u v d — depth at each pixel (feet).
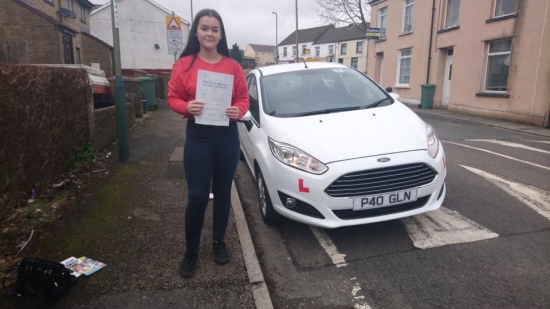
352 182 11.24
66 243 11.72
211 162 9.93
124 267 10.56
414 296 9.53
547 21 36.86
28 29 55.77
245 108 9.99
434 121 42.63
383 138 12.12
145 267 10.60
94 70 27.66
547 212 14.23
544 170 20.15
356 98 15.69
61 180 16.42
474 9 46.78
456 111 50.72
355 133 12.41
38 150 14.05
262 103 15.40
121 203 14.85
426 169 11.78
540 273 10.28
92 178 17.54
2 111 11.48
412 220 13.65
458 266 10.75
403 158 11.44
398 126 12.92
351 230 13.12
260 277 10.13
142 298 9.31
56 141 15.64
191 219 10.02
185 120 34.63
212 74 9.18
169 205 14.82
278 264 11.23
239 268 10.66
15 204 13.14
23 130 12.78
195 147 9.73
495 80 44.93
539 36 37.81
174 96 9.51
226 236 12.54
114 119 25.23
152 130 29.35
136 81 34.45
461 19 49.21
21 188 13.37
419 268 10.72
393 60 68.28
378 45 73.87
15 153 12.37
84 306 8.97
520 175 19.16
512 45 41.19
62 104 16.15
